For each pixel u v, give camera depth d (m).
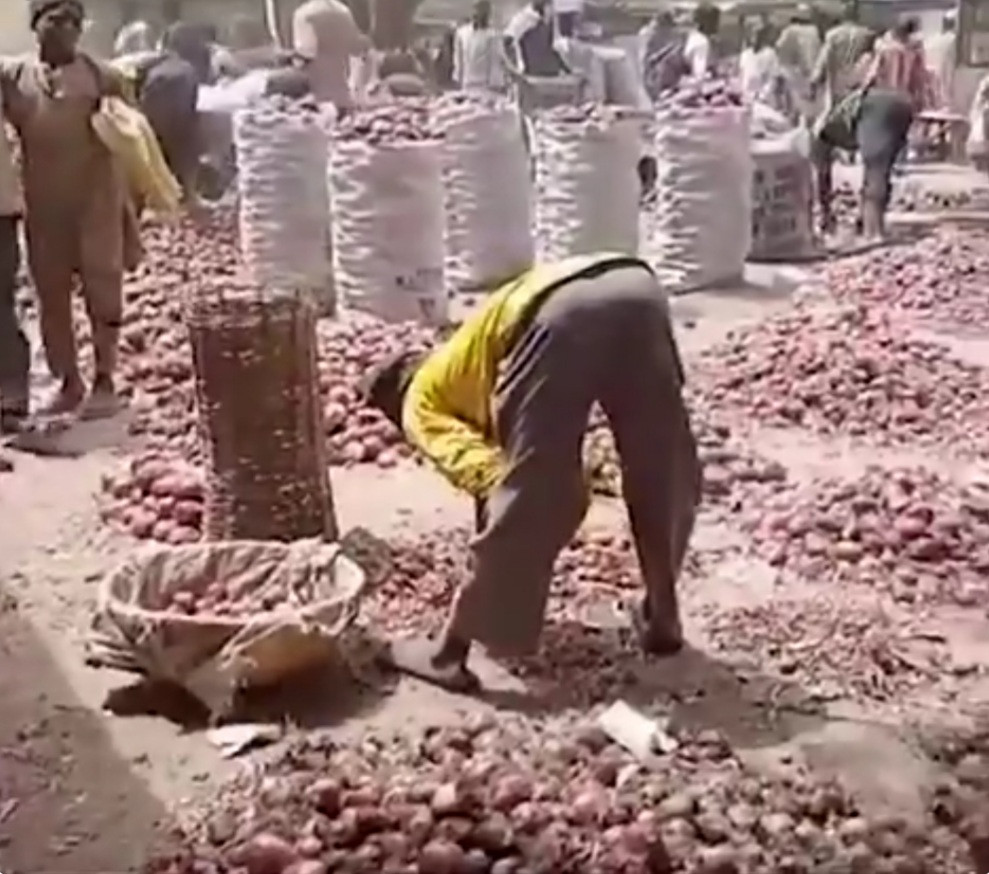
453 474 3.78
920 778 3.49
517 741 3.55
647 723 3.64
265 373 4.63
